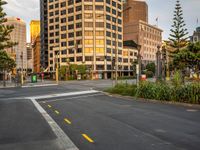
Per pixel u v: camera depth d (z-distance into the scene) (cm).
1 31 1952
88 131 908
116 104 1791
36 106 1733
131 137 809
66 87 4178
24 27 14450
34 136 845
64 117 1234
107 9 10912
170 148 680
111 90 2794
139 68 3077
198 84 1725
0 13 1931
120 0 11975
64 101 2066
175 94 1800
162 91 1920
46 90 3488
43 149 693
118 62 11606
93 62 10556
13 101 2109
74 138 809
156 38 15875
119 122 1075
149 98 2023
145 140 768
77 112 1407
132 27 14225
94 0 10650
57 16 12062
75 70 9331
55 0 12088
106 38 10800
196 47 4503
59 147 710
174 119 1129
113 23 11312
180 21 5847
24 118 1220
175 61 4722
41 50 15700
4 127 1003
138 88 2197
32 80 6606
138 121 1091
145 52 14300
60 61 11525
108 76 11000
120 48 11838
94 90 3353
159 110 1440
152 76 11362
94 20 10644
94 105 1745
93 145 722
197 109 1471
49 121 1127
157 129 922
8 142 771
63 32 11475
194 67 4819
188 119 1125
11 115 1324
